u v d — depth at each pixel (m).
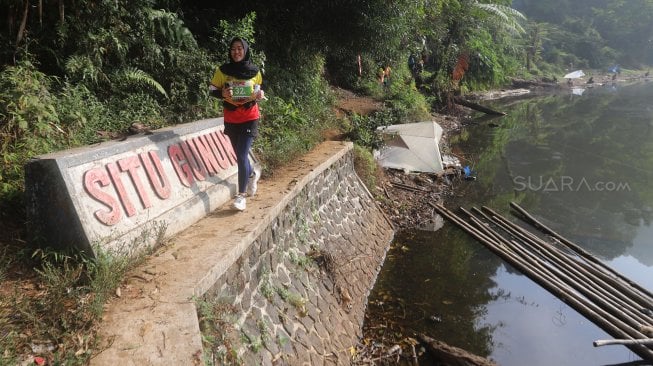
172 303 2.78
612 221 9.62
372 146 10.84
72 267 2.92
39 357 2.36
